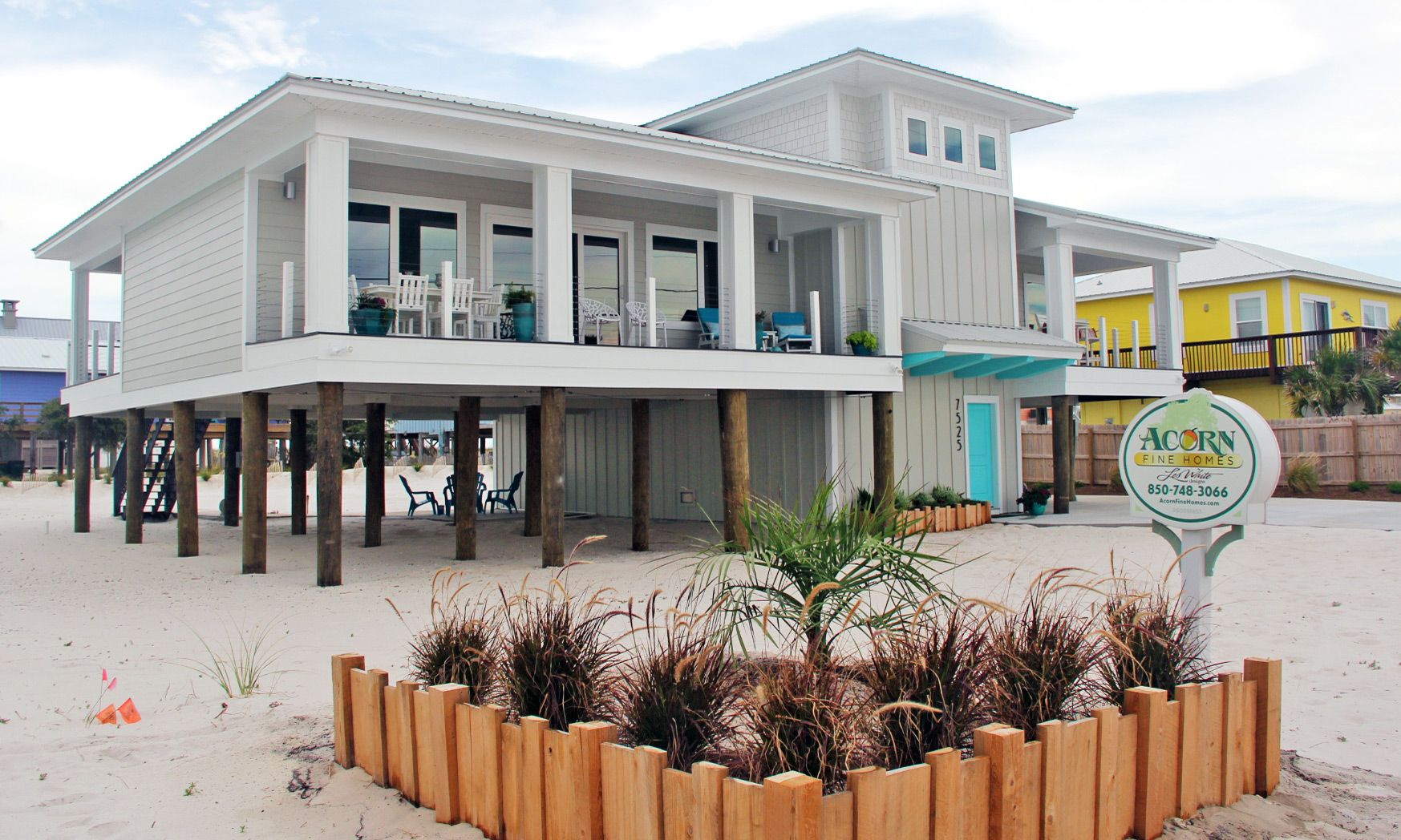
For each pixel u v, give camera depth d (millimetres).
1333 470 22016
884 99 17141
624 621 8203
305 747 5227
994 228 18484
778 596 5152
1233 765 4520
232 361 12945
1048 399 20781
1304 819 4367
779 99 18031
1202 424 5340
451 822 4305
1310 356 25000
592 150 12602
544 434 12242
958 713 4160
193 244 14297
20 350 49344
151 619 9172
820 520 5266
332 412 10891
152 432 22125
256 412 12406
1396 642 7426
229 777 4812
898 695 4094
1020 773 3680
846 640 6895
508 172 14039
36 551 15758
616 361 12562
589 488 21391
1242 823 4312
